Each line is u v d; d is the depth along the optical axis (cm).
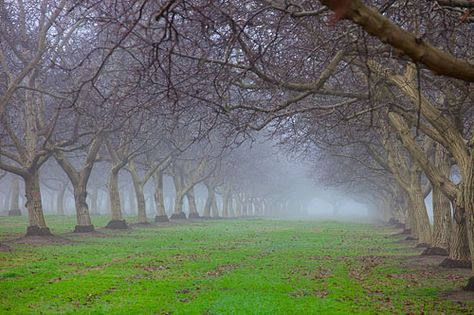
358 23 400
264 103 1947
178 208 5759
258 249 2706
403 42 404
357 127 2672
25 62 2761
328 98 2328
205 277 1719
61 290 1436
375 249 2827
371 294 1452
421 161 1916
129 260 2108
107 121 2489
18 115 3350
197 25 1178
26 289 1455
